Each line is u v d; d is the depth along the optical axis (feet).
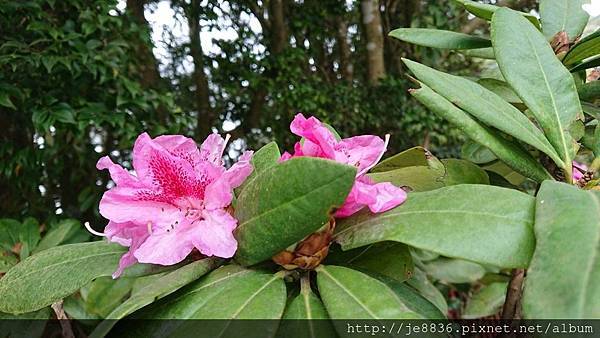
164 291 0.59
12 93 2.48
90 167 3.21
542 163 0.82
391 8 4.85
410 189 0.79
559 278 0.45
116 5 2.91
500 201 0.58
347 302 0.57
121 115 2.70
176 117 3.17
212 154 0.73
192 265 0.64
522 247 0.54
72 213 3.14
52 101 2.56
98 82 2.79
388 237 0.59
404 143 4.46
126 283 1.30
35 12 2.63
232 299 0.59
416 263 1.27
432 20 4.33
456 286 1.91
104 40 2.86
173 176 0.66
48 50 2.58
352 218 0.67
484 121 0.69
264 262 0.66
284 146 4.33
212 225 0.65
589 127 0.93
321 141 0.67
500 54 0.75
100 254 0.77
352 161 0.69
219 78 4.46
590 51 0.88
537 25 0.90
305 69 4.70
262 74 4.37
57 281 0.73
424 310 0.64
